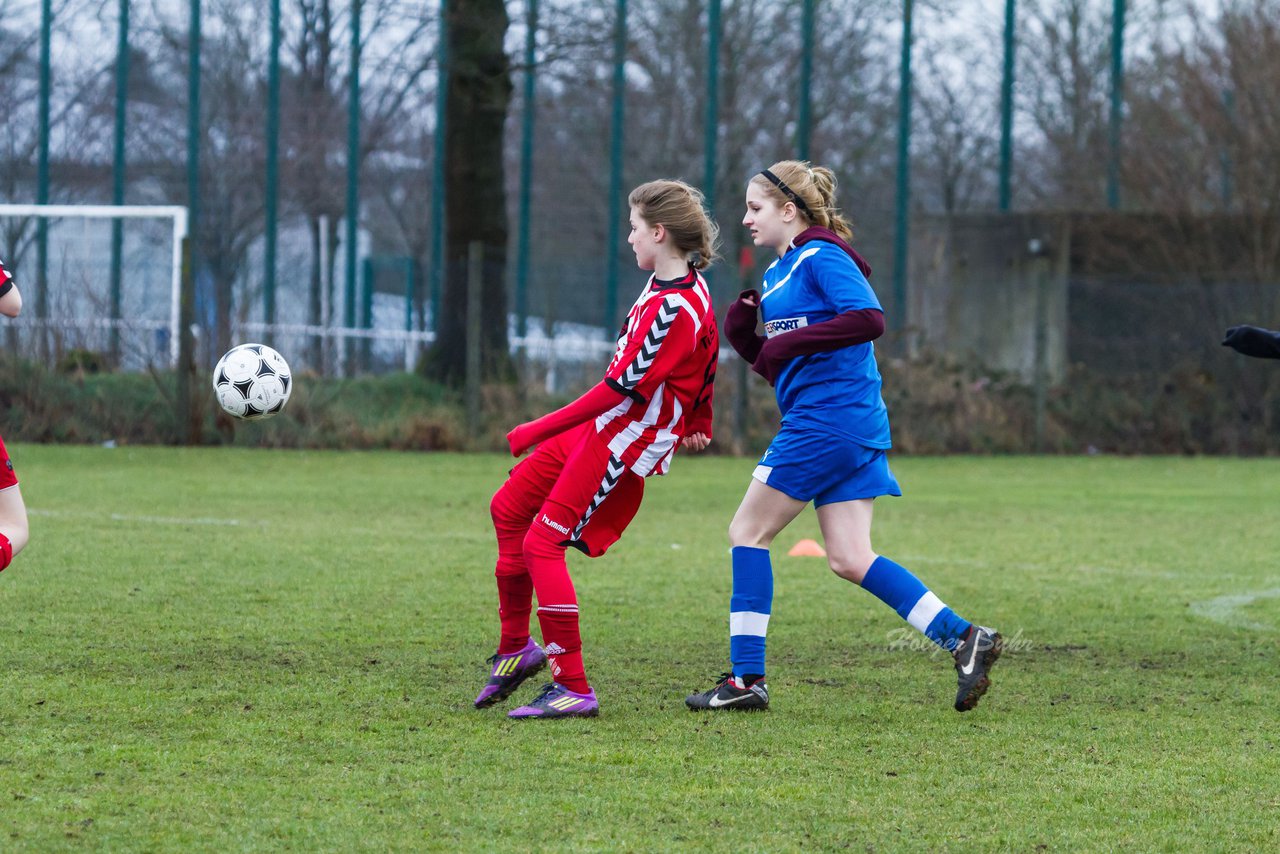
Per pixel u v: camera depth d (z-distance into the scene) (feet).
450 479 157.89
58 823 39.06
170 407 192.24
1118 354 221.87
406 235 412.57
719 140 364.58
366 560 94.89
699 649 67.67
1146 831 40.22
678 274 53.57
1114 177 258.57
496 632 70.38
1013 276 229.25
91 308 198.70
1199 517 132.16
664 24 366.63
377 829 39.19
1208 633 74.18
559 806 41.63
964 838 39.34
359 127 349.41
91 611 73.20
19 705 52.85
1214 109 234.79
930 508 139.33
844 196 364.58
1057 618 78.48
